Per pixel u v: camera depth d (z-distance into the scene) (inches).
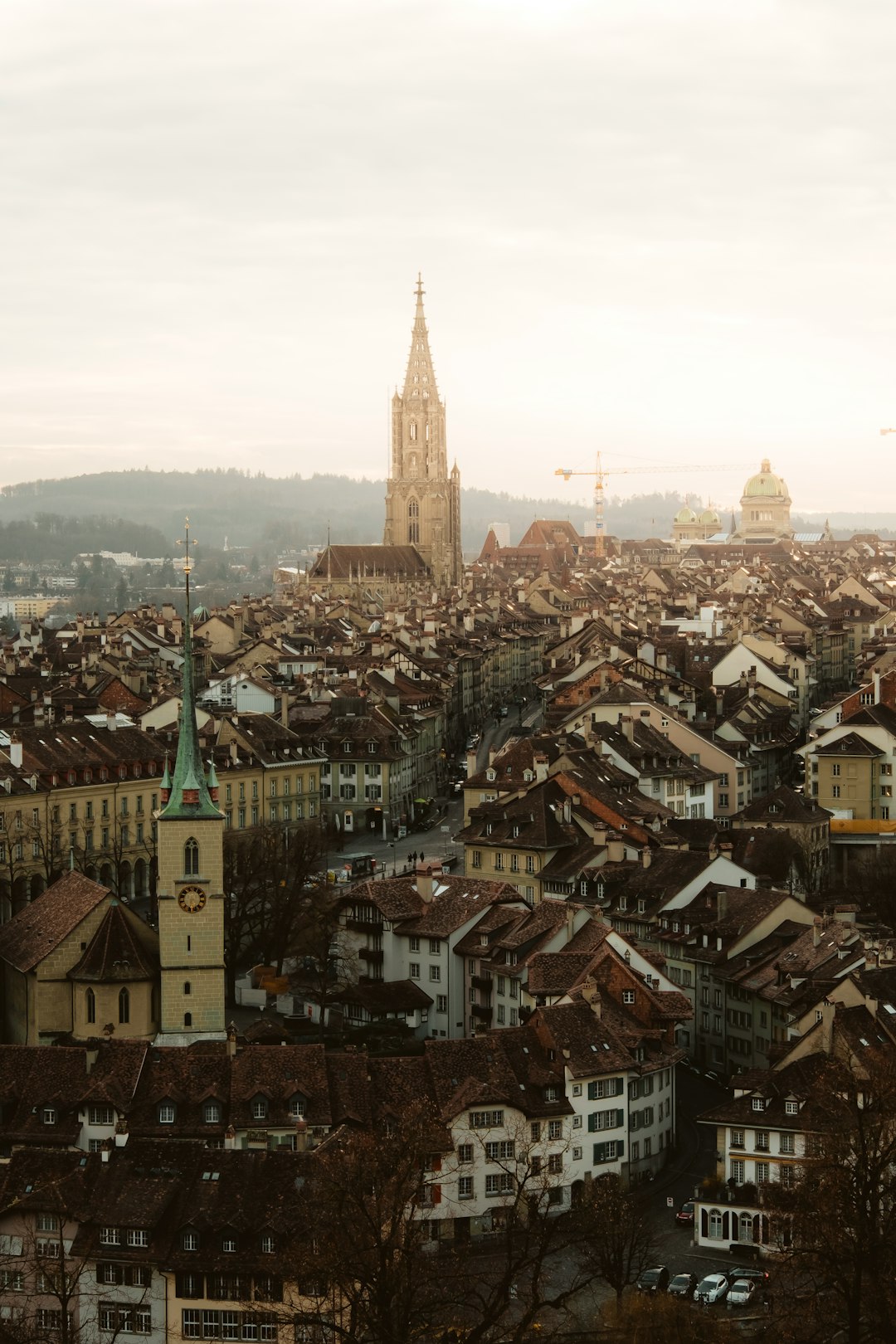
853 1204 6476.4
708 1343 6604.3
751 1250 7839.6
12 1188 7440.9
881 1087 6953.7
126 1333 7199.8
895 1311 6156.5
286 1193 7298.2
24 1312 6939.0
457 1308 7081.7
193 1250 7190.0
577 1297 7298.2
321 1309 6786.4
